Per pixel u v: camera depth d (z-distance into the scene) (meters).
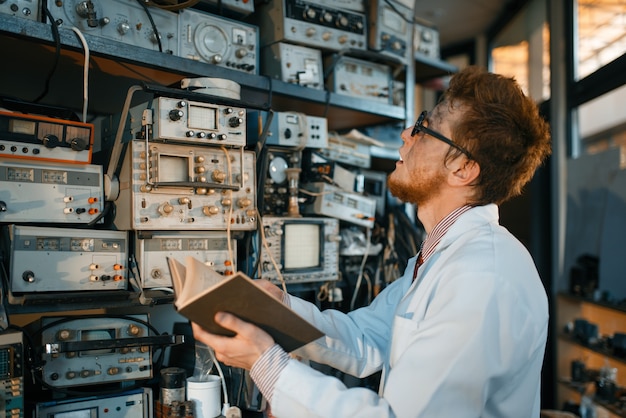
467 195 1.34
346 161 2.71
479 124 1.26
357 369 1.56
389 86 2.79
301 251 2.33
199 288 1.12
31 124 1.62
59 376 1.72
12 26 1.57
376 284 2.81
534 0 4.82
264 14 2.46
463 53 6.23
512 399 1.19
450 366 1.08
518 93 1.31
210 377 2.03
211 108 1.85
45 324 1.78
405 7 2.82
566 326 4.19
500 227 1.31
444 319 1.12
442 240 1.32
